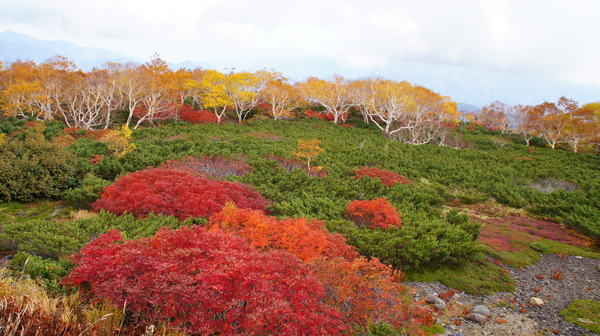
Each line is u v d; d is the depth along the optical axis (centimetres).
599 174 2514
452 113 5391
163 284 496
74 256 728
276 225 812
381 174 1975
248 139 2759
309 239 759
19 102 3488
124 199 1115
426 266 1027
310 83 5075
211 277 497
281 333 455
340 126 4378
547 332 725
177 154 2120
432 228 1168
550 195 1905
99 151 2016
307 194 1494
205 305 482
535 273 1058
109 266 552
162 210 1102
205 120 3978
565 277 1028
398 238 1008
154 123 3784
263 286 488
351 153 2650
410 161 2603
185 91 4675
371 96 4653
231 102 4350
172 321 514
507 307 837
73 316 482
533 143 4638
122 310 514
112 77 3475
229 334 455
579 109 4159
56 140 2417
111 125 3612
